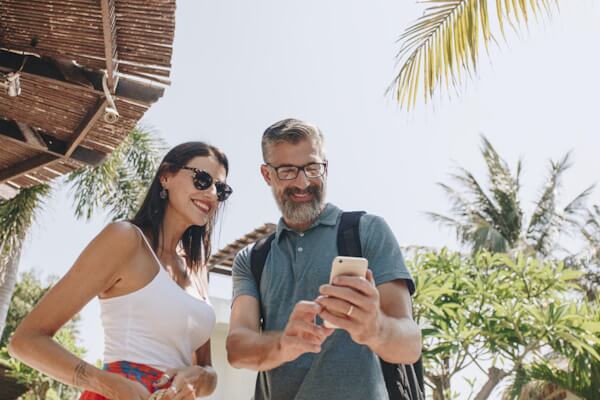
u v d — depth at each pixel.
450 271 8.54
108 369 2.33
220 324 11.65
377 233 2.60
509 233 24.75
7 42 4.31
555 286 8.52
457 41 4.93
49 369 2.19
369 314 1.88
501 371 8.39
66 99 4.56
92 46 4.19
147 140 14.08
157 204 2.72
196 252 2.84
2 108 4.76
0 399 14.87
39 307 2.25
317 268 2.55
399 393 2.34
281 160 2.67
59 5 3.95
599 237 24.55
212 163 2.78
